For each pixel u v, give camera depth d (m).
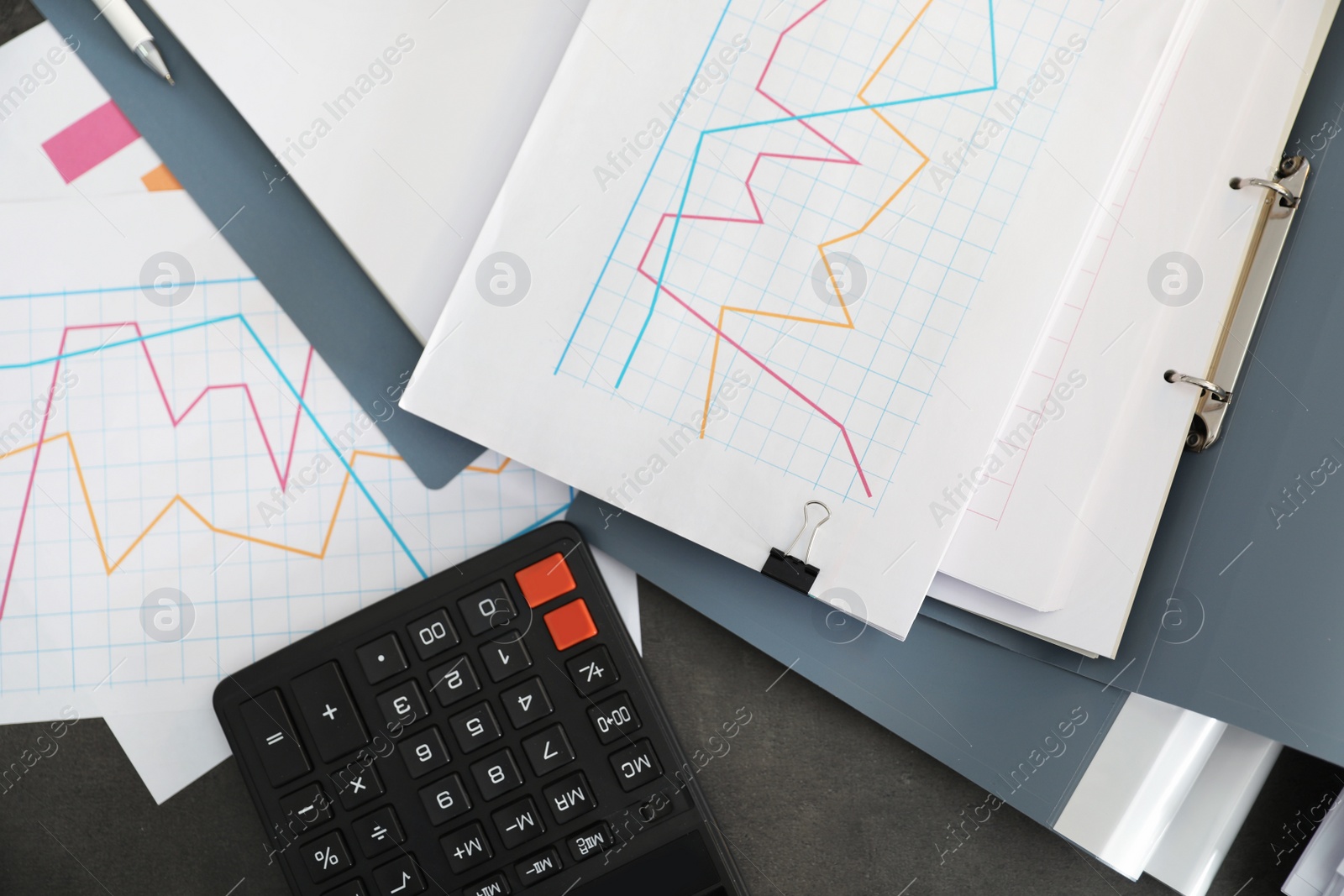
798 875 0.41
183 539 0.42
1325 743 0.34
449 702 0.40
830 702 0.42
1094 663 0.39
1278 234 0.39
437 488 0.43
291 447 0.43
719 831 0.40
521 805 0.39
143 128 0.43
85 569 0.42
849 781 0.42
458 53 0.42
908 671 0.41
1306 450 0.36
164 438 0.43
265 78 0.42
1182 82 0.40
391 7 0.42
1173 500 0.39
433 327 0.42
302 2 0.42
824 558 0.38
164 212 0.43
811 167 0.40
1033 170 0.39
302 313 0.43
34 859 0.41
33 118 0.43
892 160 0.40
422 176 0.42
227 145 0.43
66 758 0.41
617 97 0.41
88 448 0.42
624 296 0.40
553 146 0.41
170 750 0.41
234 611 0.42
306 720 0.40
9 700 0.41
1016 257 0.39
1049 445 0.39
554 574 0.41
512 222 0.40
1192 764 0.38
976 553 0.39
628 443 0.40
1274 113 0.40
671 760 0.40
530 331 0.40
